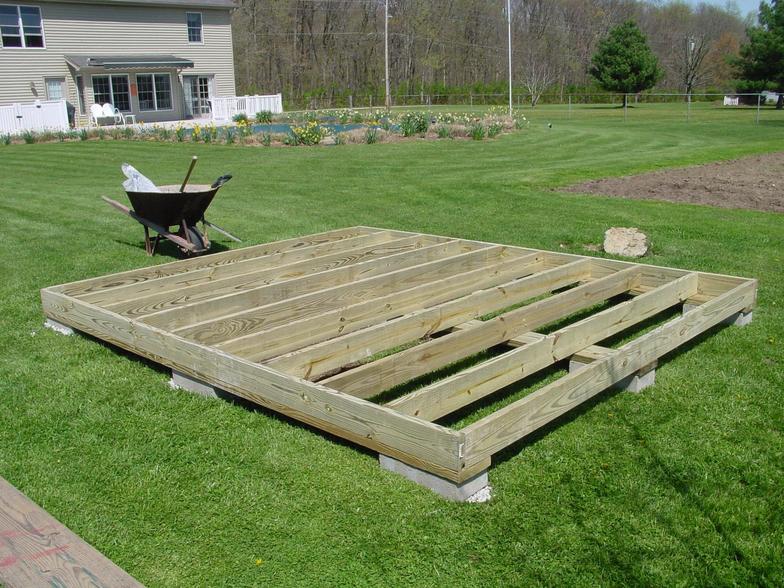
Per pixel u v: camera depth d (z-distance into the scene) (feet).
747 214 30.78
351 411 11.01
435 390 11.43
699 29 224.94
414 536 9.31
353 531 9.42
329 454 11.38
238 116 90.38
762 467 11.05
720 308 16.26
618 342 16.51
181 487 10.49
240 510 9.89
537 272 21.18
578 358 14.48
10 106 73.72
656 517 9.73
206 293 18.25
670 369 14.98
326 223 29.84
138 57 92.68
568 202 33.94
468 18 194.29
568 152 56.29
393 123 77.87
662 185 39.11
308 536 9.31
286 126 81.46
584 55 206.18
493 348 16.21
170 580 8.48
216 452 11.50
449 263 20.06
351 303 17.44
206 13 99.14
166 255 24.75
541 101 168.96
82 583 6.93
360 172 44.96
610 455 11.44
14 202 35.27
